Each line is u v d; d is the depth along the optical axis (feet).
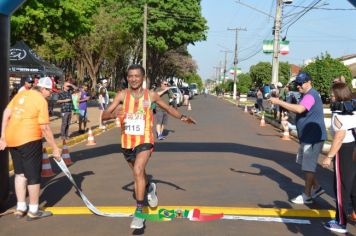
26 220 20.53
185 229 19.48
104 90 63.72
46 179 29.19
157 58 178.60
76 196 24.82
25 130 19.89
